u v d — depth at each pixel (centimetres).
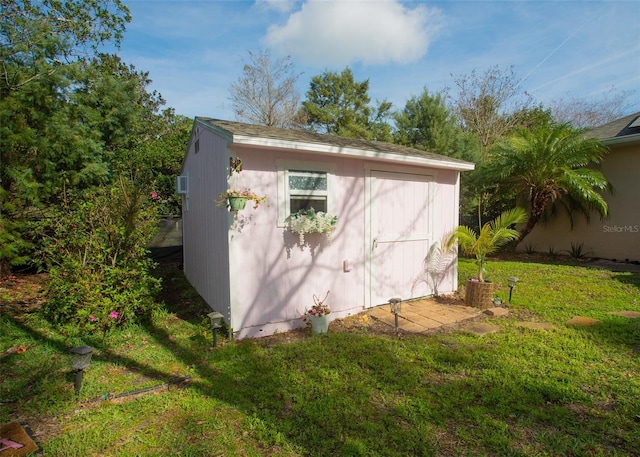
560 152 938
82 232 454
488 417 248
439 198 623
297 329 455
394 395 281
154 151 1019
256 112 2067
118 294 442
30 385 299
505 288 649
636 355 348
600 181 906
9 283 693
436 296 618
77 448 220
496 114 1870
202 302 566
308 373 319
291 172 444
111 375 321
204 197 542
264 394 284
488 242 562
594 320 456
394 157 507
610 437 227
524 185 1035
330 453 213
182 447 221
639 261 916
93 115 865
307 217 434
